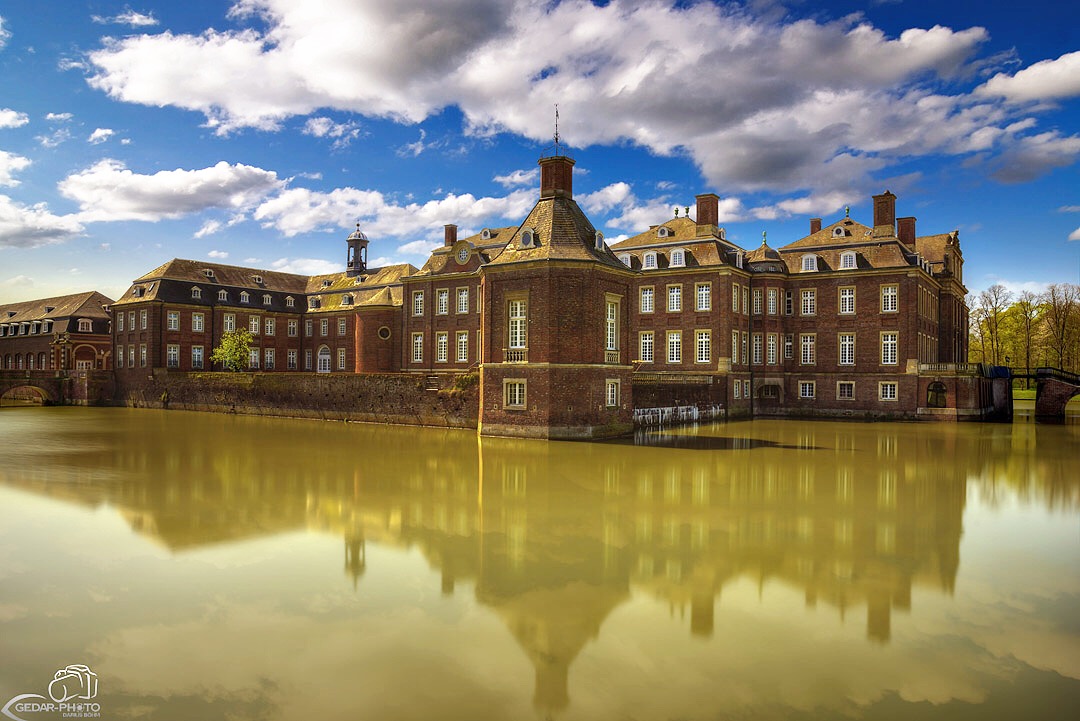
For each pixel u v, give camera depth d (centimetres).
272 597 1116
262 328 6919
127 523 1592
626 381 3500
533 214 3431
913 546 1449
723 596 1136
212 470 2333
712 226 5056
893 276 4797
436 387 3919
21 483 2081
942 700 799
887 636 979
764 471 2364
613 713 768
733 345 4872
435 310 5528
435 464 2464
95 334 7369
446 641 952
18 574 1223
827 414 4988
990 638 977
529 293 3234
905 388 4738
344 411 4369
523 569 1267
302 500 1847
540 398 3209
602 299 3306
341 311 6856
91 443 3112
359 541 1451
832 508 1798
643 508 1772
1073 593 1166
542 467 2403
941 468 2481
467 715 762
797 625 1017
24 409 5625
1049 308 7419
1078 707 786
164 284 6159
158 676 847
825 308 5038
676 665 884
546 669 872
